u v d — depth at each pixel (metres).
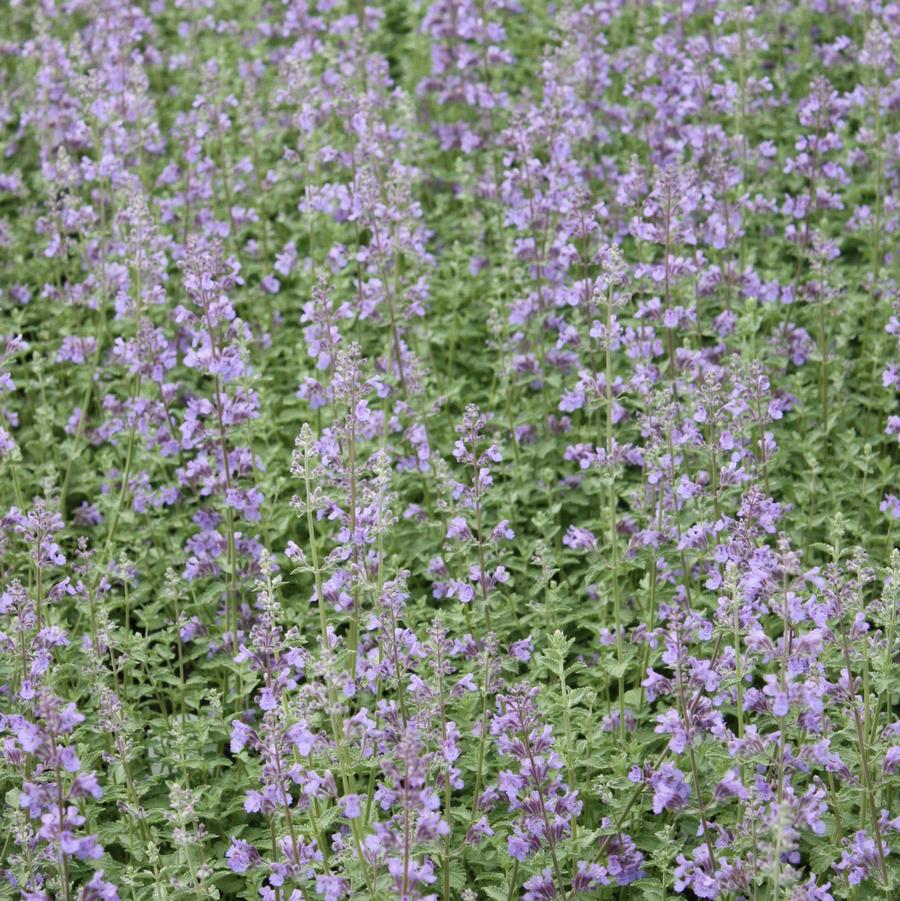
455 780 9.21
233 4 22.55
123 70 16.94
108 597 12.62
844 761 9.52
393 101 18.00
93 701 10.96
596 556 12.20
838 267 15.62
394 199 13.74
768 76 19.36
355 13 21.95
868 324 15.00
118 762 10.09
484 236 17.22
